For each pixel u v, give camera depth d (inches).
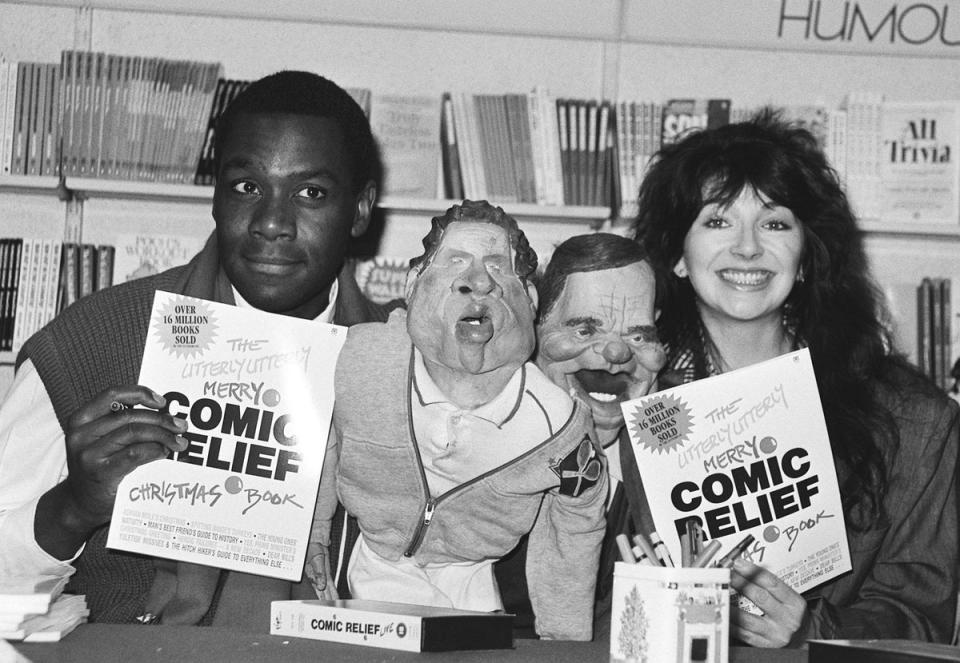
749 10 132.9
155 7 131.8
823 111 125.2
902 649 44.4
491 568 60.4
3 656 44.2
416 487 56.9
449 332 54.4
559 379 63.5
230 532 57.1
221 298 66.9
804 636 59.7
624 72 136.8
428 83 135.4
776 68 137.6
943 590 69.4
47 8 131.9
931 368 125.6
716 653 41.4
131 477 56.3
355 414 57.2
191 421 57.4
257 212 60.6
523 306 56.2
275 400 58.0
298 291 62.0
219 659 44.6
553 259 64.9
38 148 122.3
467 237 56.3
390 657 45.9
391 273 125.0
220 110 123.6
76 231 130.7
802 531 60.8
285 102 62.6
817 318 75.2
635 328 62.8
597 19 133.6
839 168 124.5
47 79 122.3
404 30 135.0
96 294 69.8
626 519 65.4
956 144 124.6
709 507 60.2
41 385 66.7
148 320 67.3
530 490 56.4
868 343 74.9
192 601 61.9
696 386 60.9
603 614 63.8
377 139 124.6
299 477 57.7
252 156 60.5
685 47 137.2
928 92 138.3
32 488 64.1
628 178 124.1
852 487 68.8
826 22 133.1
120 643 47.7
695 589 41.3
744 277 70.7
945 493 71.4
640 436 60.6
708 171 70.8
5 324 122.0
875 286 113.7
